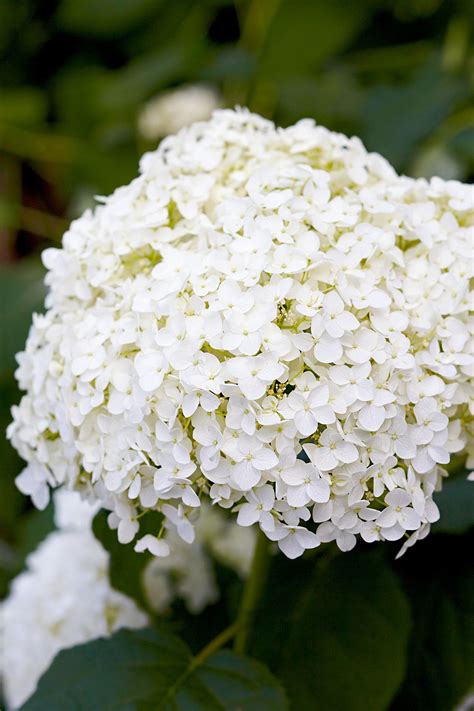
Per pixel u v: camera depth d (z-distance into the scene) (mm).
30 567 938
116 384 673
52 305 726
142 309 672
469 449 700
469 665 768
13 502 1160
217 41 1397
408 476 660
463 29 1137
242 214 695
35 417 712
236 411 650
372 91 1067
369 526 662
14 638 852
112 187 1247
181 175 729
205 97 1260
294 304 670
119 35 1345
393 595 760
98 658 730
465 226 728
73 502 865
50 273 732
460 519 751
